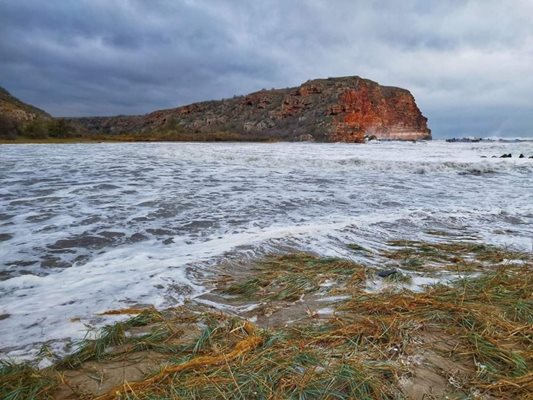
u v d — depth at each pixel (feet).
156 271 14.11
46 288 12.48
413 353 8.31
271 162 57.62
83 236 18.72
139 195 29.32
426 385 7.18
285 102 316.40
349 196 31.01
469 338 8.89
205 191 31.86
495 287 12.34
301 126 279.49
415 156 74.38
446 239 19.54
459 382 7.30
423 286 13.03
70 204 25.66
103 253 16.35
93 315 10.52
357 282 13.34
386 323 9.62
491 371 7.61
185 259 15.49
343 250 17.35
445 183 39.88
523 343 8.80
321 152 83.76
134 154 70.69
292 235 19.15
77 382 7.39
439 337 9.10
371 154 78.79
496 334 9.07
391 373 7.48
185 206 25.91
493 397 6.86
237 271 14.56
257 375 7.30
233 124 334.85
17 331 9.57
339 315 10.41
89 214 23.07
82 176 39.14
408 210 25.89
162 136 209.97
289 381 7.14
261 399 6.66
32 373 7.50
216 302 11.69
